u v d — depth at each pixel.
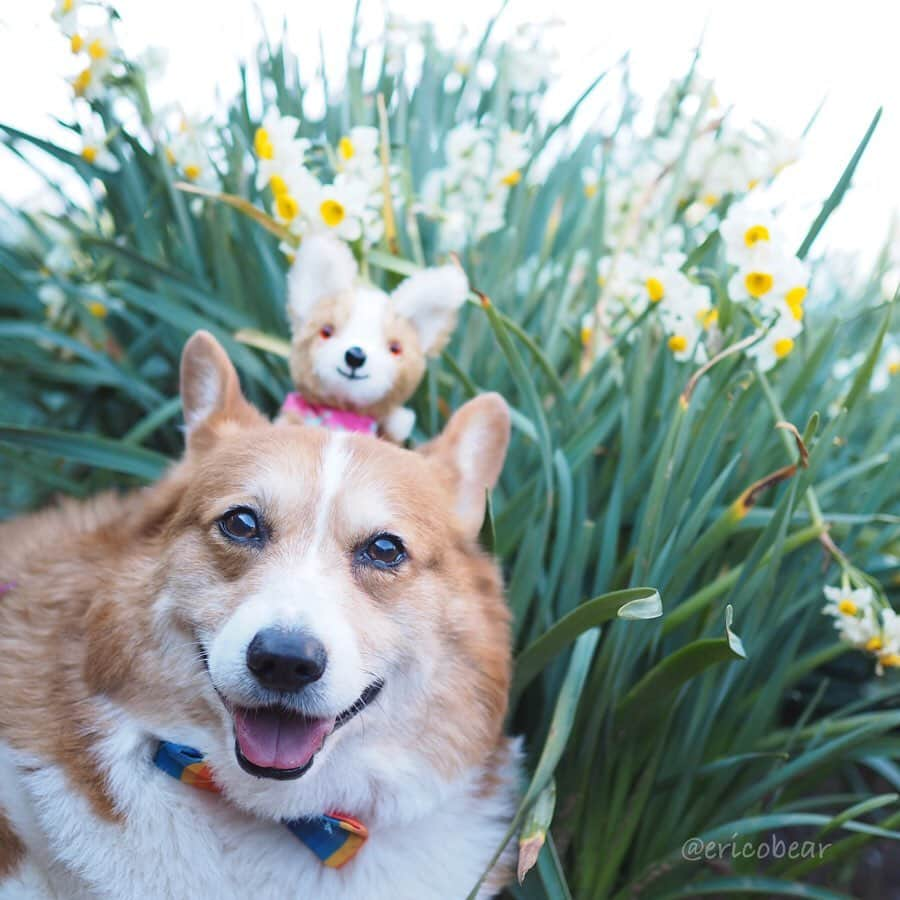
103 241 0.79
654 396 0.76
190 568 0.55
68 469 0.89
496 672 0.59
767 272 0.67
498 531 0.71
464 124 0.90
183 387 0.63
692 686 0.67
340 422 0.69
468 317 0.81
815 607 0.72
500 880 0.61
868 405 0.96
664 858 0.65
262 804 0.56
